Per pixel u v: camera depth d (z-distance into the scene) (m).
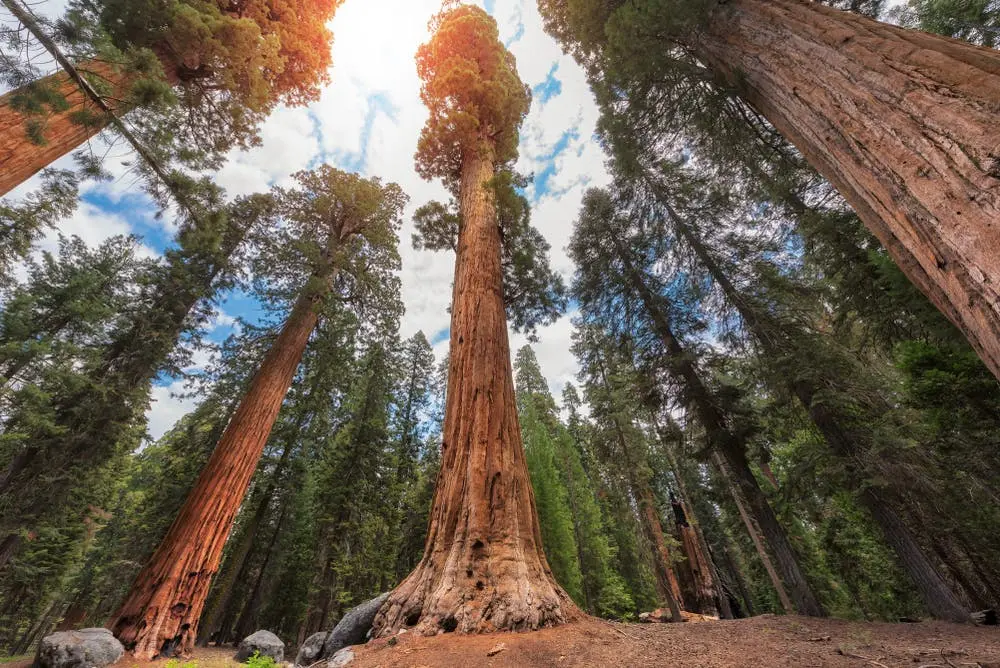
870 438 7.90
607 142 11.53
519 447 6.40
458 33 14.78
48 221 9.39
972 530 7.54
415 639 4.06
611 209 14.80
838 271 8.84
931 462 7.34
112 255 16.75
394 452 21.48
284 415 17.53
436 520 5.72
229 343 16.02
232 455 9.27
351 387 18.19
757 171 9.49
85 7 4.56
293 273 14.17
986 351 2.36
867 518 11.06
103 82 4.74
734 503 14.06
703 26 6.34
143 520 16.75
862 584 12.90
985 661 3.06
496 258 9.34
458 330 7.83
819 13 4.62
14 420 12.01
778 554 8.45
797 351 9.02
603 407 18.22
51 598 21.22
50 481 12.30
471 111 12.52
